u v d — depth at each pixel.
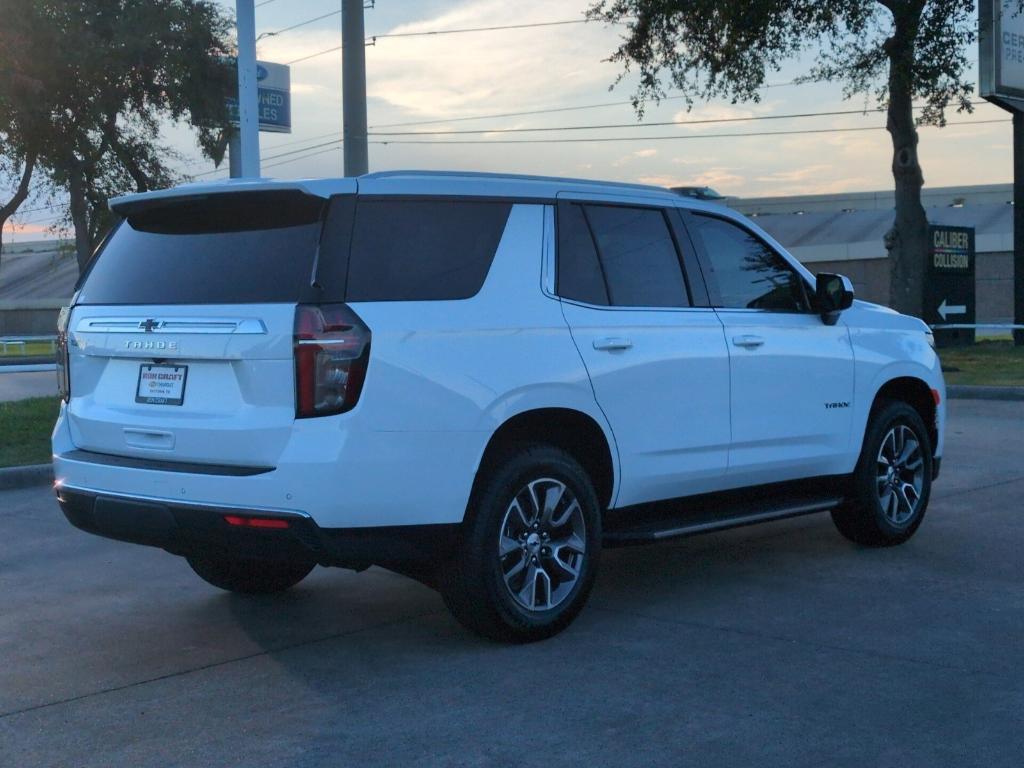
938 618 5.58
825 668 4.83
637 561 6.92
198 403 4.85
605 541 5.58
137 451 5.03
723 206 6.41
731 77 21.38
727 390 6.04
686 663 4.93
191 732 4.25
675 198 6.14
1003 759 3.86
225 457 4.73
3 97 32.72
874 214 51.22
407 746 4.06
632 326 5.63
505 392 5.02
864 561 6.82
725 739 4.06
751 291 6.38
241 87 14.24
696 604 5.91
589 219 5.67
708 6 20.31
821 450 6.61
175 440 4.88
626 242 5.81
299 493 4.55
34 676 4.94
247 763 3.95
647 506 5.83
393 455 4.70
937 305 25.52
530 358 5.15
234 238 5.01
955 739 4.03
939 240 25.41
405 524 4.77
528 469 5.12
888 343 7.07
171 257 5.17
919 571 6.55
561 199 5.57
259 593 6.24
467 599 5.02
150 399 5.03
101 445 5.21
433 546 4.91
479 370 4.96
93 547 7.59
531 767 3.85
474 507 5.00
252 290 4.80
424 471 4.78
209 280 4.95
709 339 5.97
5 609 6.06
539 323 5.25
